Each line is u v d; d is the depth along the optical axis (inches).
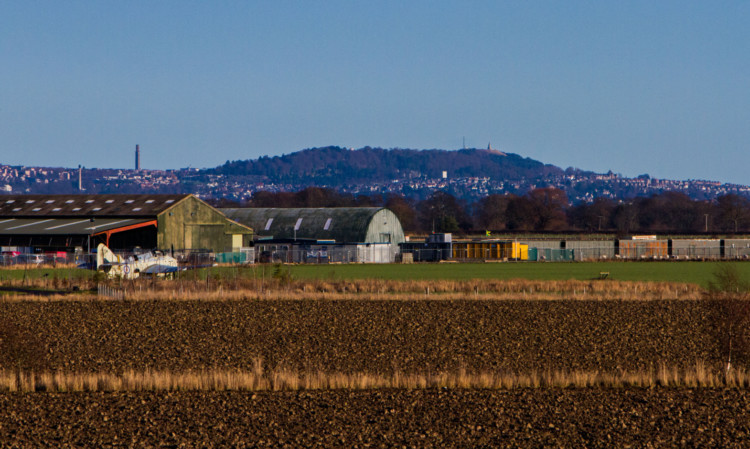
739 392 2337.6
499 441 1910.7
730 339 2817.4
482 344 3132.4
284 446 1860.2
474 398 2265.0
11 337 2815.0
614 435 1955.0
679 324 3567.9
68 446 1863.9
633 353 2970.0
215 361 2819.9
